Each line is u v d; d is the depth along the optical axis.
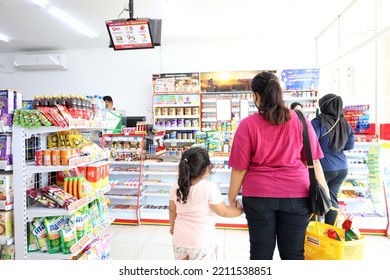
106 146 3.94
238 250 2.96
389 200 3.33
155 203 4.06
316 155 1.49
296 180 1.41
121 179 4.02
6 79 7.21
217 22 5.34
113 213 3.83
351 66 5.11
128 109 6.83
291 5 4.63
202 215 1.67
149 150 3.89
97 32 5.82
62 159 1.86
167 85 5.82
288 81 5.52
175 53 6.68
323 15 5.04
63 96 2.04
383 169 3.42
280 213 1.46
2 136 1.83
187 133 5.83
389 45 3.85
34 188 2.00
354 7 4.50
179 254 1.70
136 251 2.96
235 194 1.55
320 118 2.63
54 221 1.88
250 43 6.45
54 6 4.62
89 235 2.12
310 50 6.29
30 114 1.78
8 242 1.80
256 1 4.50
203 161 1.70
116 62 6.86
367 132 3.66
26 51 7.10
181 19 5.18
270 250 1.49
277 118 1.36
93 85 6.94
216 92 5.83
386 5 3.74
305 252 1.77
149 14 4.95
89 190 2.10
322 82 6.17
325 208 1.41
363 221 3.36
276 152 1.42
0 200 1.79
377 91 3.67
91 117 2.30
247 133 1.44
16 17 5.04
